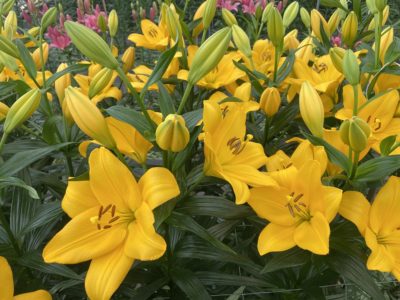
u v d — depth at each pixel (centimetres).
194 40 75
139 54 165
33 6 140
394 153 50
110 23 77
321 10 219
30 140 57
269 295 60
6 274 40
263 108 57
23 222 52
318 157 45
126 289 58
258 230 63
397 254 44
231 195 77
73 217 42
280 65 68
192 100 69
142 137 46
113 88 65
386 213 44
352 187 50
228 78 63
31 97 44
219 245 42
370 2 58
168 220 44
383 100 52
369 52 64
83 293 58
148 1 204
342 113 53
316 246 42
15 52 53
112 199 42
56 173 74
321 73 64
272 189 45
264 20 78
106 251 41
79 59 154
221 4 125
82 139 61
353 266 46
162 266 53
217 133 46
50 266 48
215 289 64
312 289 55
